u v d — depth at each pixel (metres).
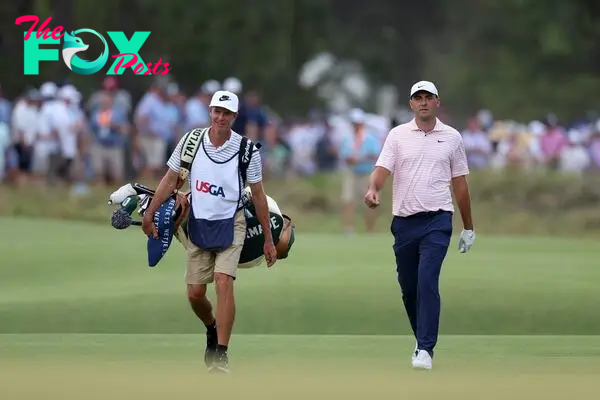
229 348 41.25
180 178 34.97
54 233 75.44
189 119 99.75
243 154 34.69
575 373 34.81
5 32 130.88
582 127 150.75
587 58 192.88
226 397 29.92
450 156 36.88
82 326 47.88
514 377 33.94
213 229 34.72
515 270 60.19
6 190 95.25
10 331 47.22
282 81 184.50
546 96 191.75
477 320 49.25
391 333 47.97
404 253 37.12
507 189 105.56
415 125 37.00
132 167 110.88
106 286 55.78
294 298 51.59
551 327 48.78
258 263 36.25
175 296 52.47
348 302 51.09
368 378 33.59
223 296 34.59
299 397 30.05
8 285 56.59
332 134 140.62
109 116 99.62
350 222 87.81
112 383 32.22
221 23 155.25
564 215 101.88
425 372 35.00
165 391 30.88
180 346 41.44
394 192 37.22
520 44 196.00
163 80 144.88
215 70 154.88
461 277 56.72
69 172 100.12
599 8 190.62
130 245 69.50
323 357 38.75
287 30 165.38
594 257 68.69
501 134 137.88
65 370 34.94
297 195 104.62
